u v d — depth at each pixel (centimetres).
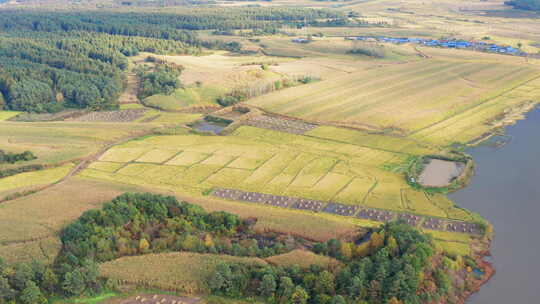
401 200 15638
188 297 10775
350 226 13675
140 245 12219
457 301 11050
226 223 13475
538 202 15500
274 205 15575
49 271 10925
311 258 11756
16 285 10688
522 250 12962
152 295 10825
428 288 10831
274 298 10538
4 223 13738
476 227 13950
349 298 10344
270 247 12725
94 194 15775
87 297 10806
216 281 10812
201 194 16412
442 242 13200
